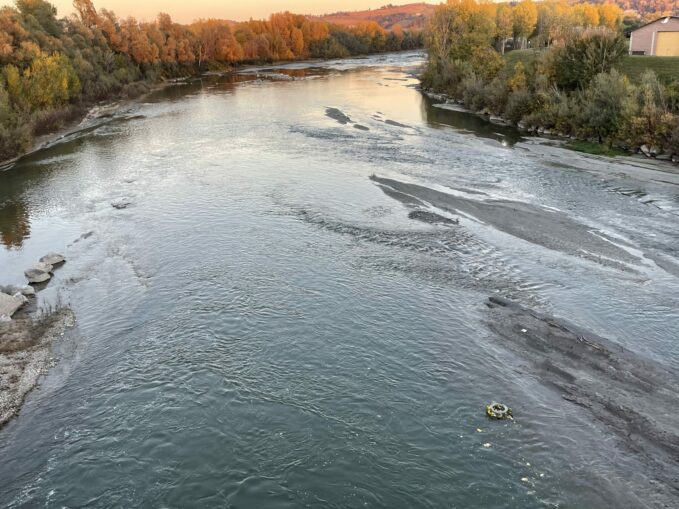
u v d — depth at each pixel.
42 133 60.38
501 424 16.33
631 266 26.12
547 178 39.91
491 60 80.75
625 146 46.75
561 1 150.75
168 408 17.06
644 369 18.58
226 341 20.62
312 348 20.12
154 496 13.94
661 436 15.60
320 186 38.94
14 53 68.06
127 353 20.14
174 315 22.59
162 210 35.25
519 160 45.06
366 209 34.12
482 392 17.77
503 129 58.69
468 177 40.56
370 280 25.25
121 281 26.05
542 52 66.94
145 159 48.97
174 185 40.56
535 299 23.41
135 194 38.91
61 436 16.20
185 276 26.00
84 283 26.12
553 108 54.47
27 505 13.84
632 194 36.03
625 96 47.62
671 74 55.75
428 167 43.44
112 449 15.55
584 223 31.42
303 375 18.59
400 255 27.72
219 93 96.50
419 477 14.45
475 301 23.38
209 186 39.91
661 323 21.42
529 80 63.19
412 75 117.75
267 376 18.53
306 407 17.02
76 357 20.25
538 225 31.09
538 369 18.81
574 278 25.11
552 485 14.16
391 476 14.49
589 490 13.98
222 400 17.34
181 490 14.09
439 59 91.56
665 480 14.19
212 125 64.31
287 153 49.09
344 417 16.59
